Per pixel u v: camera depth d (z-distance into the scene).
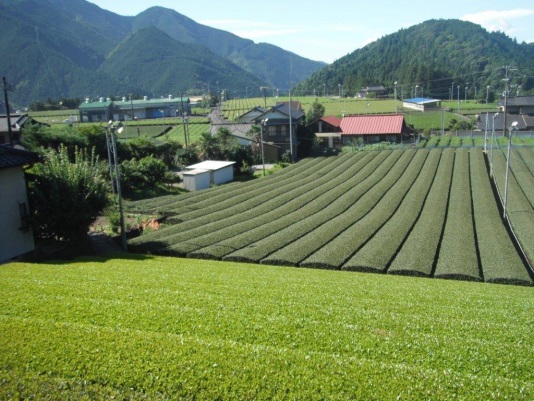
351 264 25.44
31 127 49.66
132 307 13.47
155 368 9.34
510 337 12.58
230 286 18.06
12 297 14.41
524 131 86.50
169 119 118.62
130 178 47.19
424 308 15.78
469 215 36.19
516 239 32.03
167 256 27.97
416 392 8.59
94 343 10.33
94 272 20.03
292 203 41.84
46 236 28.16
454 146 70.94
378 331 12.23
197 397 8.62
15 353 10.03
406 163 60.53
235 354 9.83
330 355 10.02
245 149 63.66
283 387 8.70
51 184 27.00
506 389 8.78
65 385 9.15
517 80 165.12
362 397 8.45
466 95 164.00
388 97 167.50
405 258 26.47
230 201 43.03
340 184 50.84
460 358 10.63
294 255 27.05
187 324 12.14
